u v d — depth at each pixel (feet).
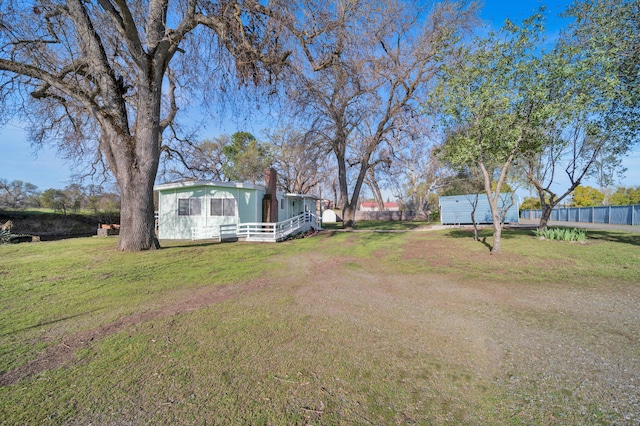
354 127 79.25
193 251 36.47
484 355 10.72
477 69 30.04
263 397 8.21
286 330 12.87
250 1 28.04
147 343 11.53
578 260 27.35
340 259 31.94
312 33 32.27
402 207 164.86
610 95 27.43
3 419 7.28
